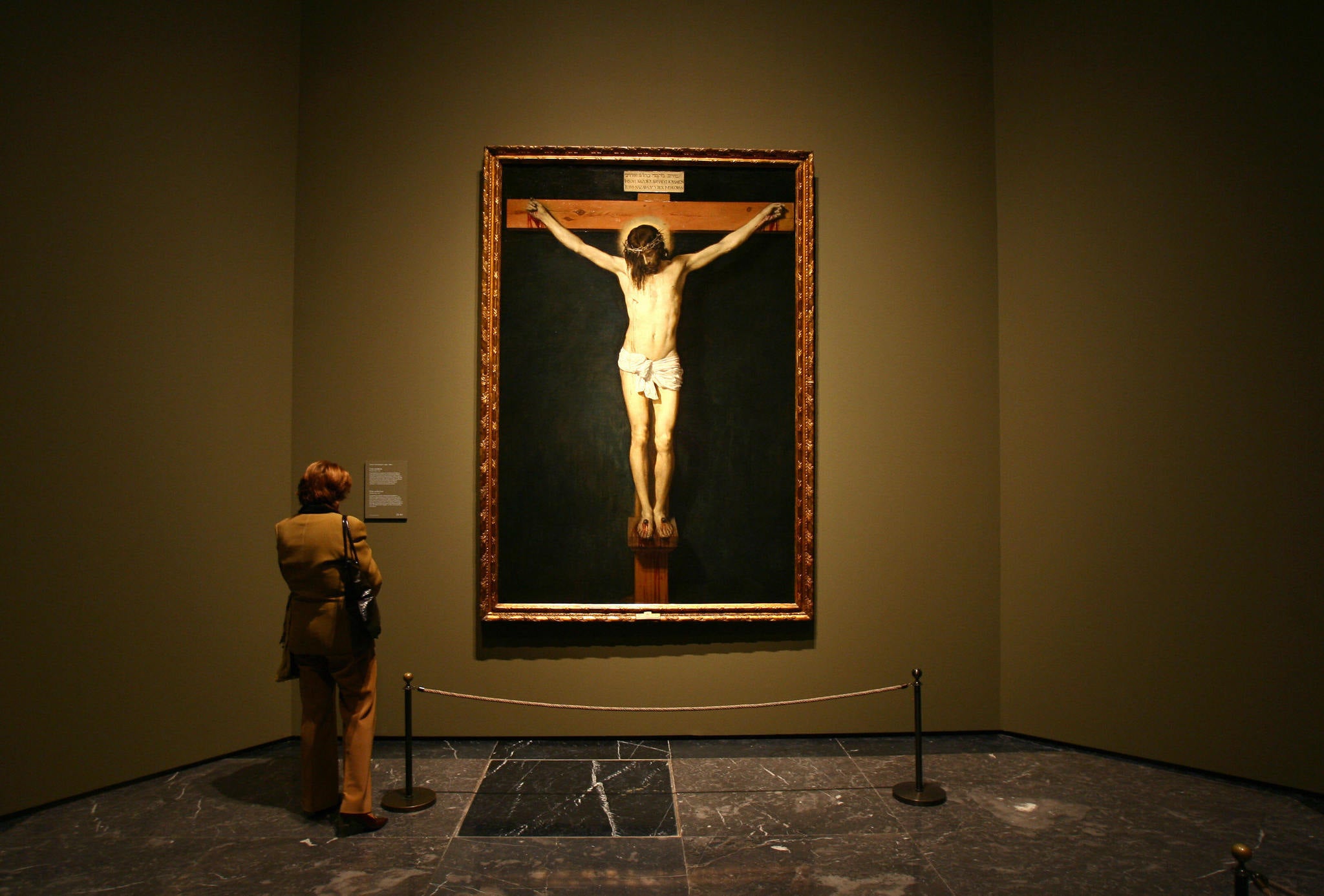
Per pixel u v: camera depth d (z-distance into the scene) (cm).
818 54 512
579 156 493
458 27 505
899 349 507
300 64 504
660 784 425
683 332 499
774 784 425
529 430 495
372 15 504
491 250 489
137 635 429
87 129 413
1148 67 462
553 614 488
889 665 502
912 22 509
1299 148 418
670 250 499
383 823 372
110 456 421
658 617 489
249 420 477
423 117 503
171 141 446
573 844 357
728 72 510
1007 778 435
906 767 451
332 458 496
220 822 379
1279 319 422
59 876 329
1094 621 473
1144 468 459
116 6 425
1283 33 423
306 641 365
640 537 493
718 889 319
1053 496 488
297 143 502
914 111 509
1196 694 443
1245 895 249
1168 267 453
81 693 409
